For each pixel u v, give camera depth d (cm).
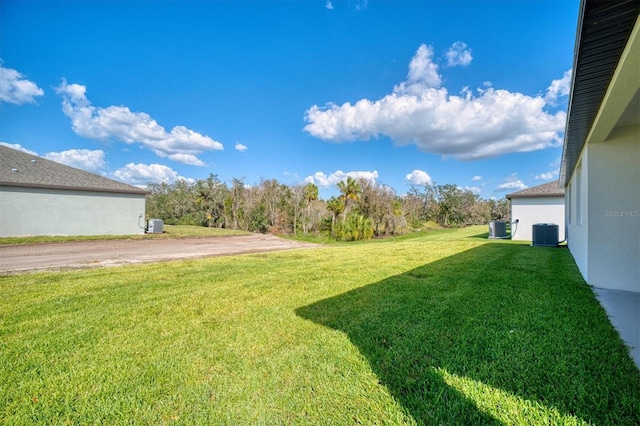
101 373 224
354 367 224
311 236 2156
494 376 205
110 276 593
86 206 1562
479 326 294
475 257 769
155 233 1731
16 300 422
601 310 335
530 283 467
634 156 441
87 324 327
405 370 217
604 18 220
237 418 171
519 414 166
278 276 580
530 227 1436
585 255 480
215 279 557
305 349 257
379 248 1093
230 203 2711
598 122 388
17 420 173
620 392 182
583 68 286
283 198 2528
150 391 200
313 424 165
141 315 356
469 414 168
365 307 370
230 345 269
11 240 1248
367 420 166
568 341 255
